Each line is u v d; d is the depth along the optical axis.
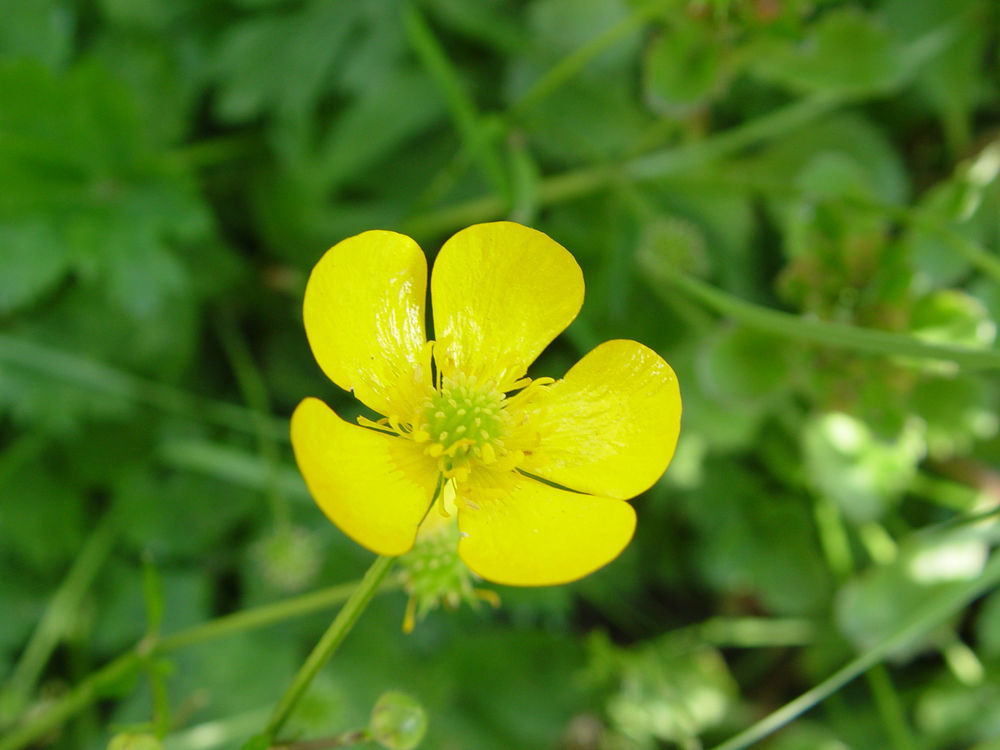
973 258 0.14
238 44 0.16
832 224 0.15
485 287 0.11
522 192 0.14
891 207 0.15
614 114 0.16
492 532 0.10
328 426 0.10
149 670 0.11
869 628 0.16
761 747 0.17
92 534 0.16
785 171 0.17
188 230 0.15
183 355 0.16
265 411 0.16
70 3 0.16
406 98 0.16
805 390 0.15
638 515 0.17
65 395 0.15
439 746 0.16
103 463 0.16
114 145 0.15
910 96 0.17
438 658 0.16
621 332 0.16
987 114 0.18
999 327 0.15
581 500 0.11
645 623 0.18
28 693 0.15
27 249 0.15
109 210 0.15
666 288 0.16
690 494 0.17
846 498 0.16
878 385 0.14
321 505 0.09
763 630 0.17
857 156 0.17
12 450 0.15
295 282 0.16
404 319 0.11
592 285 0.16
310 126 0.16
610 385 0.11
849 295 0.15
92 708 0.15
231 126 0.17
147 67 0.16
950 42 0.17
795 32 0.14
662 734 0.16
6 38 0.15
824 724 0.17
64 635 0.15
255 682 0.15
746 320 0.13
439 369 0.11
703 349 0.15
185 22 0.16
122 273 0.15
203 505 0.16
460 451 0.11
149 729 0.11
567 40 0.16
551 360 0.16
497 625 0.17
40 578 0.16
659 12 0.14
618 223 0.16
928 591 0.16
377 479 0.10
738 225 0.17
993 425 0.16
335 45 0.16
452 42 0.17
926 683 0.17
